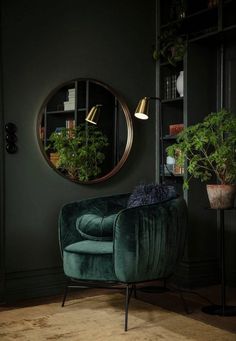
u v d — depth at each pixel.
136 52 4.11
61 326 2.78
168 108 4.24
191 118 3.80
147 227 2.89
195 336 2.59
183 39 3.92
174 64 3.94
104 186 3.93
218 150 3.04
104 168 3.89
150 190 3.34
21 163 3.49
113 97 3.95
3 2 3.41
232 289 3.75
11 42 3.45
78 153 3.76
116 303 3.30
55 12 3.65
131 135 4.02
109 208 3.52
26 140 3.51
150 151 4.20
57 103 3.66
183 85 3.82
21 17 3.49
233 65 3.83
